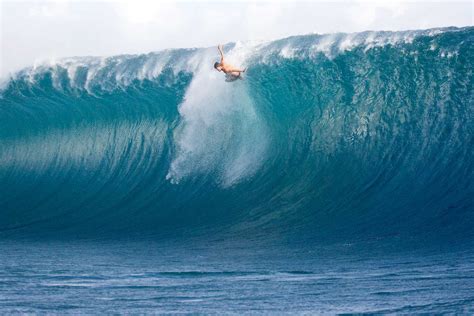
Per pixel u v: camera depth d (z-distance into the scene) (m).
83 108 94.25
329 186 69.12
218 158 79.06
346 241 53.66
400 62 77.69
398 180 66.38
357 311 30.83
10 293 35.84
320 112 77.62
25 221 75.56
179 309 31.94
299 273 41.44
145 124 86.81
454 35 77.12
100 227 68.62
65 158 91.06
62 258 49.56
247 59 85.88
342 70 80.31
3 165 95.81
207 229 63.25
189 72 89.62
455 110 70.94
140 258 49.25
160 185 78.19
